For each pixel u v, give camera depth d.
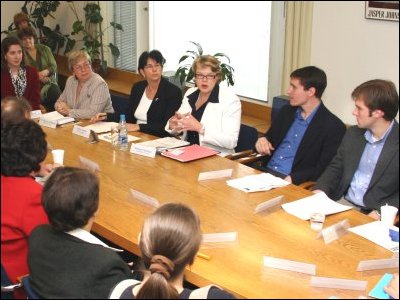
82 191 1.59
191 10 5.67
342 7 4.21
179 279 1.47
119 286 1.49
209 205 2.34
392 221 2.20
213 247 1.96
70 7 6.79
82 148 3.14
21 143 1.79
